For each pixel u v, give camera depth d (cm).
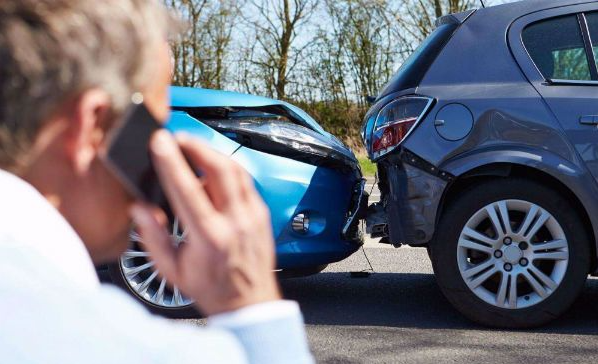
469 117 429
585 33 438
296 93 2173
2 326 66
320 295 525
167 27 84
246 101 457
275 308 77
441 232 433
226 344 71
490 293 435
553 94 428
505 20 446
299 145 455
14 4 71
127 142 76
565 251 425
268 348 76
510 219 434
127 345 68
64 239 73
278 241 448
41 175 77
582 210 432
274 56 2152
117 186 80
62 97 73
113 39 75
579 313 470
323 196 458
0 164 75
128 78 77
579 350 400
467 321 455
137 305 73
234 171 80
